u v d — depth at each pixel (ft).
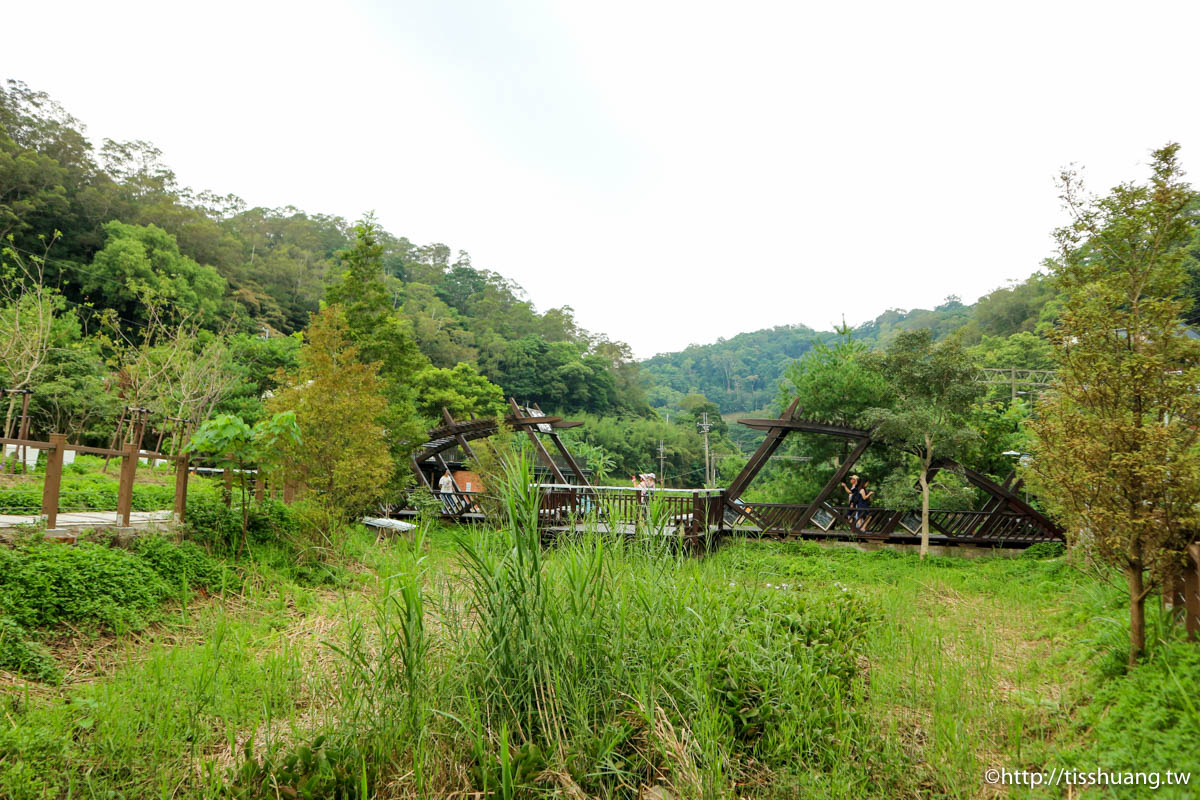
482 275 358.43
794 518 50.14
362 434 32.89
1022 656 20.33
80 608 17.17
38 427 63.77
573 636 13.42
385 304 51.72
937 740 13.48
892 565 41.78
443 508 48.78
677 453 195.83
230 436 25.55
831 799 11.51
